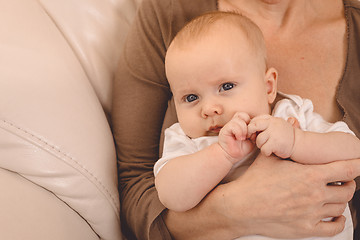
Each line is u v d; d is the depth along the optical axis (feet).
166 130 2.96
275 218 2.56
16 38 2.95
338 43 3.34
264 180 2.59
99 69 3.68
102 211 2.96
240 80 2.59
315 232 2.58
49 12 3.62
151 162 3.45
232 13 2.87
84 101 3.11
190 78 2.61
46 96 2.83
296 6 3.37
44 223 2.55
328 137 2.56
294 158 2.54
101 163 3.00
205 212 2.75
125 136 3.46
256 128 2.41
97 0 3.76
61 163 2.76
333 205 2.60
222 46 2.58
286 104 2.80
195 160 2.54
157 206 2.93
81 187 2.83
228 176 2.83
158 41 3.51
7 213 2.43
